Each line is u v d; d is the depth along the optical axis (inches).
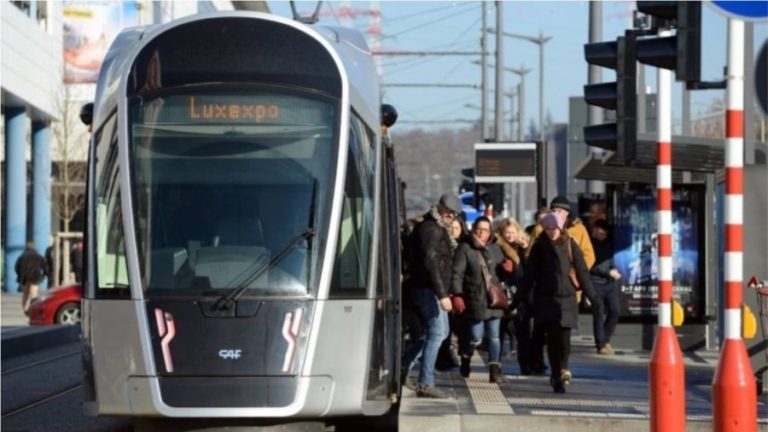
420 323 906.7
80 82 3134.8
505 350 1339.8
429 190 7421.3
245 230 716.0
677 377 655.8
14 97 2755.9
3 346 1497.3
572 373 1108.5
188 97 733.9
